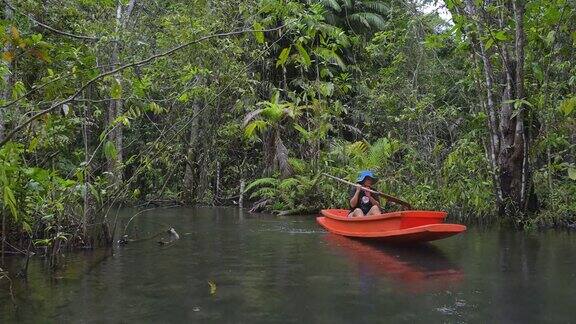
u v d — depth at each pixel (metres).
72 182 6.18
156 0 12.86
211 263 5.64
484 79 9.59
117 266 5.48
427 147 11.87
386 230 6.90
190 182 15.37
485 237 7.50
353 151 12.21
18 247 6.18
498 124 9.24
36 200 5.82
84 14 9.55
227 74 10.60
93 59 5.14
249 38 12.26
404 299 4.11
